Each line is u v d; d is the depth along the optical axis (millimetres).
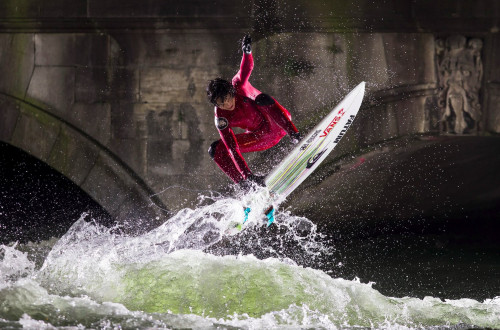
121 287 13688
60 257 14766
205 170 29031
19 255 16516
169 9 28578
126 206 29438
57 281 14039
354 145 28688
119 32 29016
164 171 29219
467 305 14344
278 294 13414
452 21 27734
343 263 25578
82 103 29406
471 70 27938
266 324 12680
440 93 28172
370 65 28203
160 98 29047
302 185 29438
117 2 28734
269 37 28375
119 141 29344
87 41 29234
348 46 28250
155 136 29156
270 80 28438
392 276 22406
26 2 29281
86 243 16578
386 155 28688
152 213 29297
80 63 29312
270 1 28250
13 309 12609
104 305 13102
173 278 13734
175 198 29156
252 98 14203
